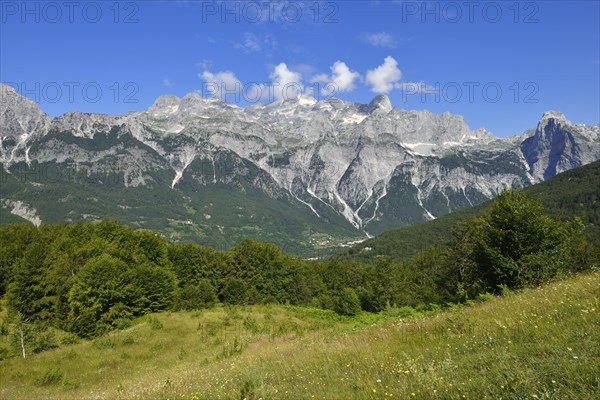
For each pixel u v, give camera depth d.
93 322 49.12
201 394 10.25
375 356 9.53
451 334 9.93
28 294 57.38
